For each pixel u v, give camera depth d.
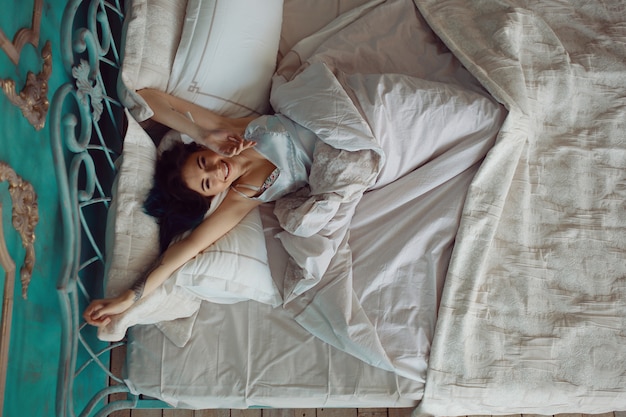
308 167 1.62
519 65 1.67
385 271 1.53
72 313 1.21
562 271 1.58
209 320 1.54
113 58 1.67
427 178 1.58
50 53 1.21
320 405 1.53
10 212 1.00
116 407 1.50
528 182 1.64
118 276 1.35
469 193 1.57
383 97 1.54
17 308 1.06
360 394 1.48
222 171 1.49
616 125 1.72
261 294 1.53
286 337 1.52
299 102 1.54
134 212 1.40
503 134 1.57
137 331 1.51
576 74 1.74
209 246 1.49
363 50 1.76
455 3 1.83
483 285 1.54
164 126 1.63
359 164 1.51
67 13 1.17
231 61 1.55
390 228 1.57
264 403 1.51
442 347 1.48
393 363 1.47
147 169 1.45
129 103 1.40
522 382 1.48
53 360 1.24
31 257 1.08
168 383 1.47
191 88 1.55
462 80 1.70
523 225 1.61
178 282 1.43
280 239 1.58
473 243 1.55
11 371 1.04
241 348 1.51
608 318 1.54
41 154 1.20
